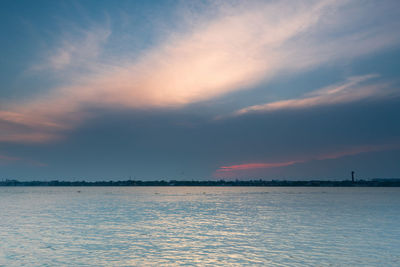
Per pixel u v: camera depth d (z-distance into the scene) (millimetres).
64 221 57438
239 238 40062
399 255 30984
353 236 41469
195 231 45781
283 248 34094
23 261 29047
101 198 155875
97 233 43906
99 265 27734
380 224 53250
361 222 55906
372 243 36750
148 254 31453
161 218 62750
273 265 27625
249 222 56219
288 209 84500
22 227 49719
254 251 32656
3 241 38031
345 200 131625
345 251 32656
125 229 47656
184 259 29531
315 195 195875
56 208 88438
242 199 144375
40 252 32344
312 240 38688
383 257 30234
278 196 180625
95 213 73438
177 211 79062
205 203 113000
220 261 28891
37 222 55844
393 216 65562
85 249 33594
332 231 45656
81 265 27734
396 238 39906
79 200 135250
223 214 71062
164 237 40688
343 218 62250
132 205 102062
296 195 197625
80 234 43000
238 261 28859
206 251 32688
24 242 37406
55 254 31500
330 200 132000
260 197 167125
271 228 48781
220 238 40094
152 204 107562
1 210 81438
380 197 161375
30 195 197875
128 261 28922
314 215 68188
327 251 32656
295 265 27625
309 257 30250
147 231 45688
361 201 123188
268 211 78438
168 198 156875
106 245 35656
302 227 49875
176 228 48750
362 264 27922
